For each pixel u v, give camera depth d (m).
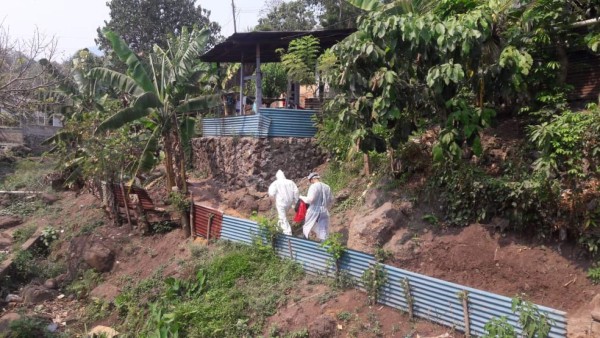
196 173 16.22
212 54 15.64
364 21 7.73
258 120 13.41
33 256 13.41
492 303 6.03
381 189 9.43
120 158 13.51
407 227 8.39
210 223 11.14
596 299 6.02
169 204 13.13
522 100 8.81
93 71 13.02
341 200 10.98
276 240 9.58
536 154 8.07
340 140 12.19
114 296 10.49
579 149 6.38
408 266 7.77
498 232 7.49
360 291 7.73
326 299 7.76
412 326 6.76
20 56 12.97
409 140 9.49
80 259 12.42
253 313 8.23
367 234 8.47
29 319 9.66
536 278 6.73
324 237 9.51
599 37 7.90
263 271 9.27
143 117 13.67
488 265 7.18
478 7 8.15
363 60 8.03
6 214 16.73
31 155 26.92
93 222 13.84
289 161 13.47
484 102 8.48
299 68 13.44
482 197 7.67
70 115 19.92
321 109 13.60
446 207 8.26
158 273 10.62
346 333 7.02
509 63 7.50
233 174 14.13
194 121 14.39
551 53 8.76
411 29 7.29
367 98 8.05
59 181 18.92
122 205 13.31
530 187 6.86
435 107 8.20
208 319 8.38
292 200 10.43
